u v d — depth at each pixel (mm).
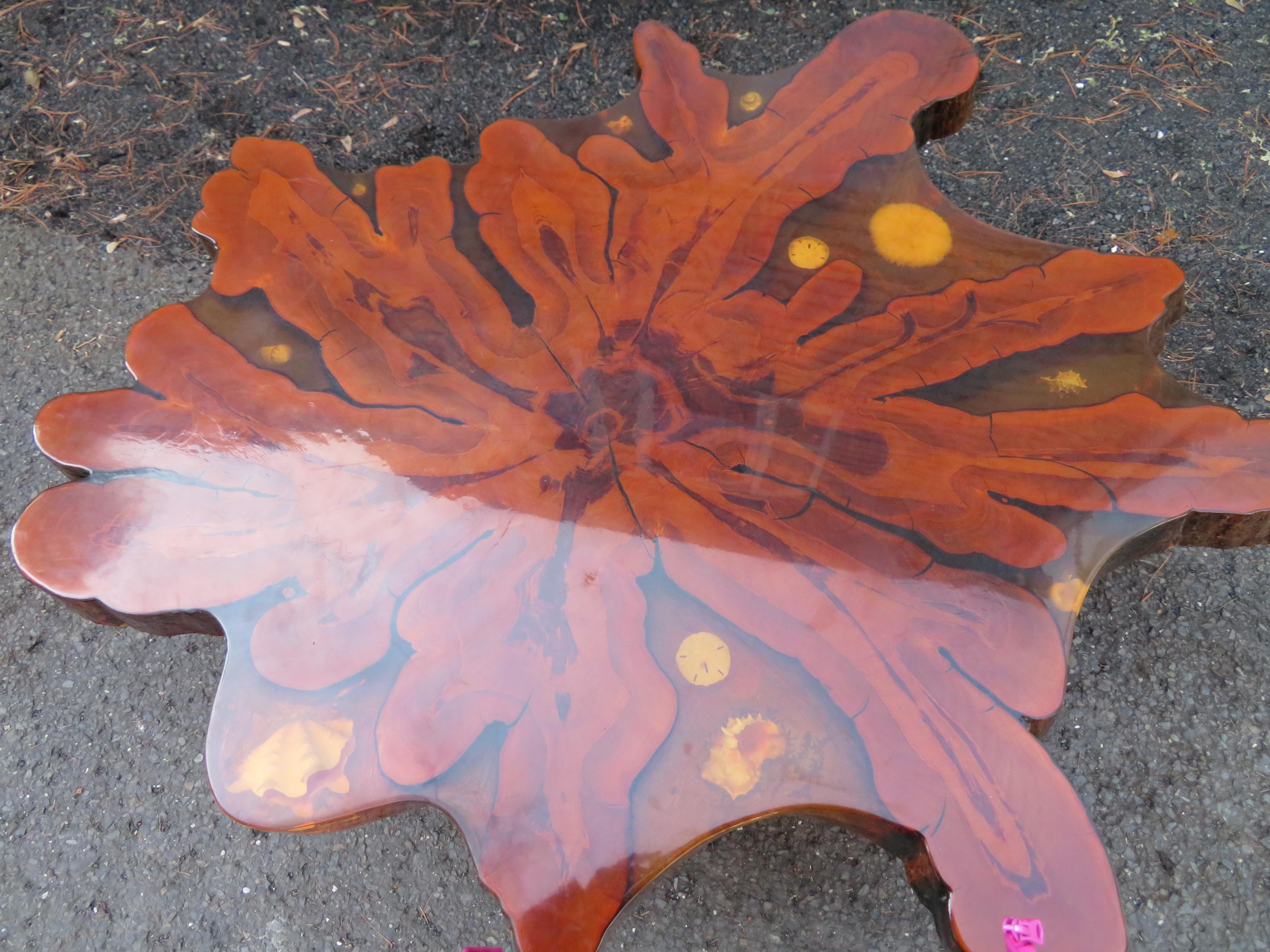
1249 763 1595
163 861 1596
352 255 1411
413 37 2584
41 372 2031
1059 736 1631
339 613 1150
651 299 1365
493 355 1325
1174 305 1344
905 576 1155
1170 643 1691
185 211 2270
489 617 1144
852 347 1313
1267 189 2174
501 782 1067
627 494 1216
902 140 1485
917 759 1068
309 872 1585
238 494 1222
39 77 2475
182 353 1326
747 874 1554
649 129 1525
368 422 1272
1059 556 1159
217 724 1100
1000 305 1339
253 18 2598
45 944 1540
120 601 1153
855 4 2590
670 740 1079
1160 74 2387
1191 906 1503
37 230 2227
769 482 1218
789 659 1116
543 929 1014
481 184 1481
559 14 2621
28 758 1672
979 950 997
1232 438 1219
